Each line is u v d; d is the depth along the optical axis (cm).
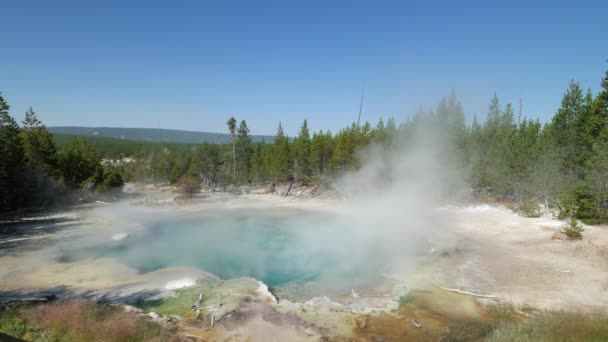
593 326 785
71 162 3484
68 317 846
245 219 2538
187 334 841
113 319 851
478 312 964
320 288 1192
